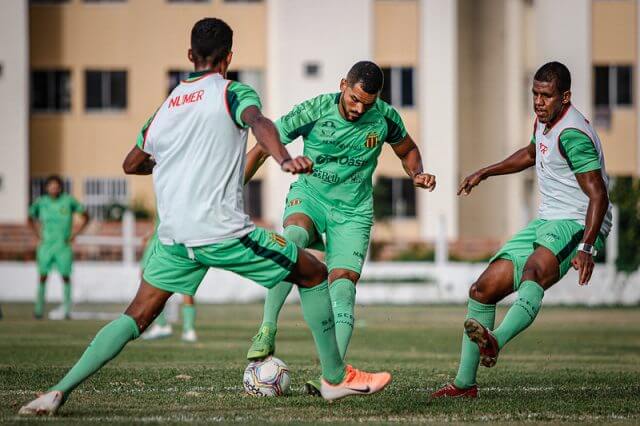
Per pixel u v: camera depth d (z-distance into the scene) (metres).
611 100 110.25
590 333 53.47
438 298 84.50
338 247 25.27
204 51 19.73
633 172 110.25
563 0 109.25
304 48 108.00
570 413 21.41
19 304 80.12
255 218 110.38
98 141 112.38
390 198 110.56
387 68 109.94
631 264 82.75
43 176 112.12
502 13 119.44
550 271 23.42
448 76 109.88
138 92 112.12
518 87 118.94
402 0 109.75
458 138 121.00
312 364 32.72
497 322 56.50
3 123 109.12
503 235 120.25
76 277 85.38
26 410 19.67
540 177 24.61
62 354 36.47
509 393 24.86
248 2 110.38
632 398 23.80
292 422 19.75
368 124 25.20
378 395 24.06
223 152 19.20
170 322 60.50
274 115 109.25
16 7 108.81
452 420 20.33
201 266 19.95
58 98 112.38
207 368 30.83
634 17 109.56
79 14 112.06
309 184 25.72
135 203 106.19
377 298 84.31
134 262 85.56
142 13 112.06
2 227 96.19
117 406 21.97
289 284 24.80
